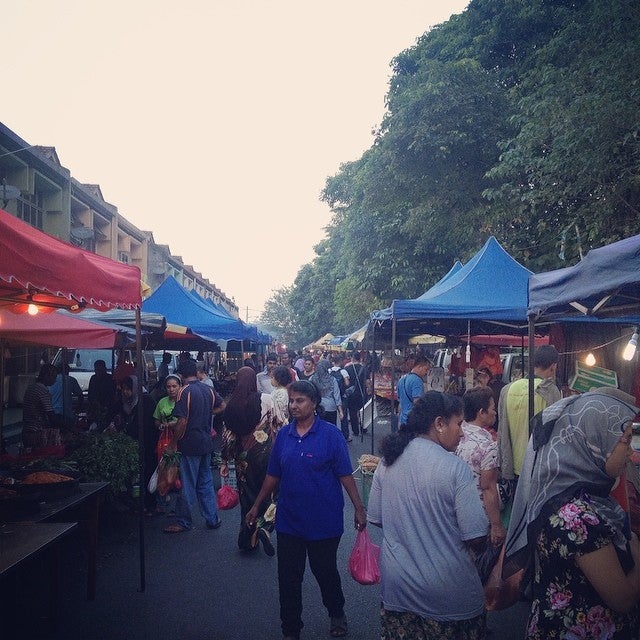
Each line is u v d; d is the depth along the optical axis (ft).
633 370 31.48
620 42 37.42
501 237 50.98
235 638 14.58
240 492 20.72
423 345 77.51
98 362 43.68
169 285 47.91
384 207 65.21
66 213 67.26
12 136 53.62
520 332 38.60
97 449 22.81
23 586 18.12
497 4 57.06
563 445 8.41
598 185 37.45
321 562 14.07
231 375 62.28
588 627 7.94
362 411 48.32
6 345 30.17
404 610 9.45
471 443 13.05
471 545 9.30
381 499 10.09
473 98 53.72
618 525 8.07
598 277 12.87
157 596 17.16
